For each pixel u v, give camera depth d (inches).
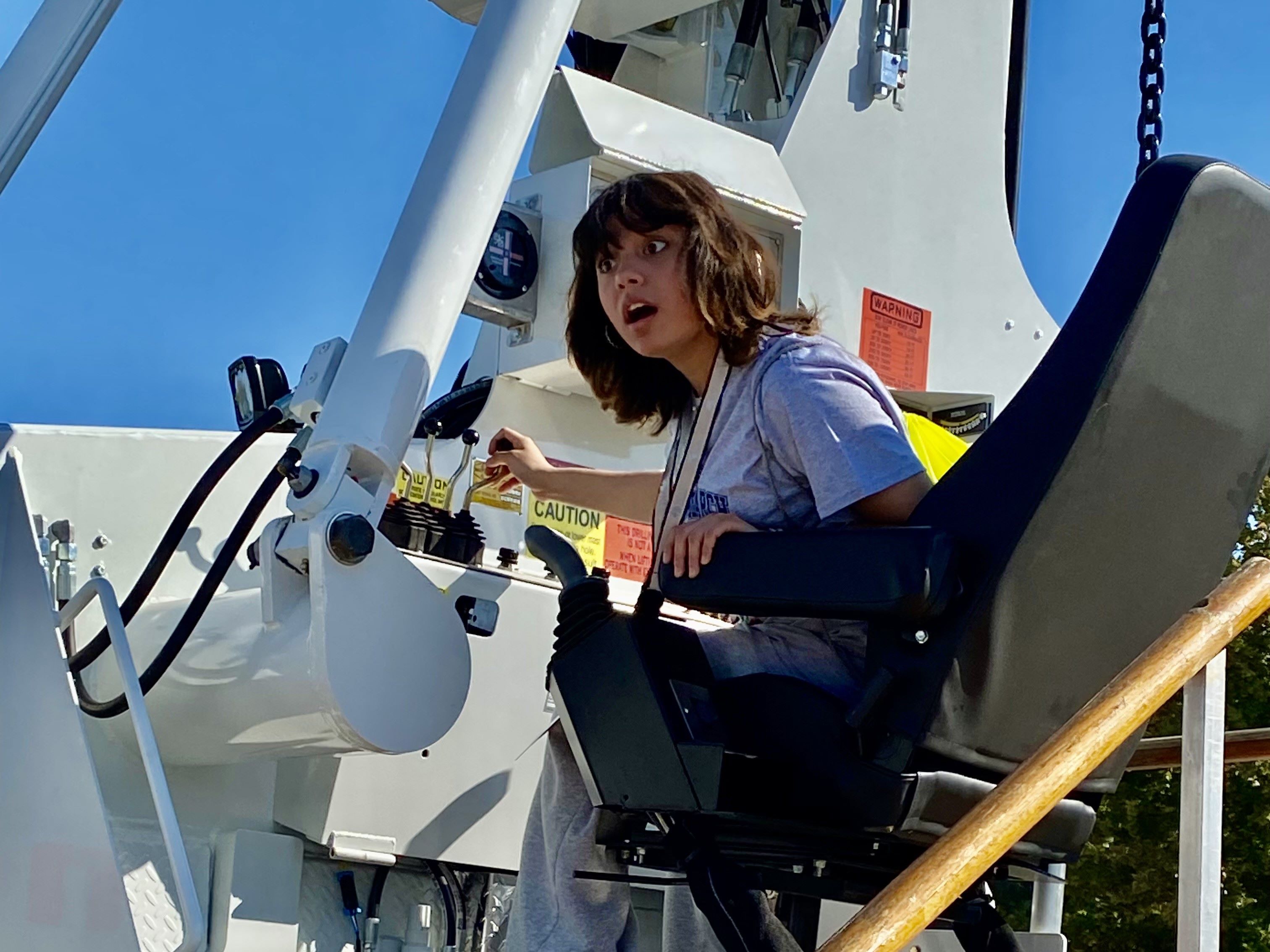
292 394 78.2
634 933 73.5
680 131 108.5
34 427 88.5
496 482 96.6
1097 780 66.7
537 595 94.7
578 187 104.3
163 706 81.1
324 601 70.9
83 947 67.8
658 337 73.3
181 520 75.1
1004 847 52.4
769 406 69.6
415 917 90.2
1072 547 60.8
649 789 62.7
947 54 127.5
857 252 118.9
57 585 85.4
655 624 65.7
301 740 75.6
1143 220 60.7
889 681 60.1
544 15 81.4
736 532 63.5
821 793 62.1
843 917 102.2
